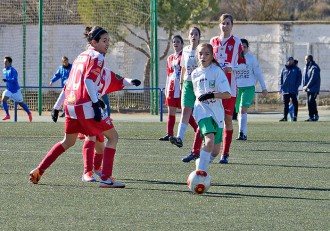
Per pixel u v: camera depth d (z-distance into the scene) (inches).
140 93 1913.1
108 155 601.3
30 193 564.4
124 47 1925.4
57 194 560.7
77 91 600.1
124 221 457.7
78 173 687.7
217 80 634.8
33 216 471.5
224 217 474.0
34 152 872.3
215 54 800.3
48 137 1085.1
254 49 2502.5
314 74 1592.0
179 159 813.2
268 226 446.9
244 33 2536.9
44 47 1991.9
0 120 1582.2
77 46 1984.5
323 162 796.0
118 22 1904.5
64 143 618.5
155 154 864.9
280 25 2511.1
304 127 1330.0
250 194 571.2
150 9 1790.1
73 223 450.0
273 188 603.5
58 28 1987.0
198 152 785.6
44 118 1669.5
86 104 597.3
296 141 1051.9
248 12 3312.0
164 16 2217.0
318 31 2500.0
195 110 639.1
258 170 725.3
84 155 640.4
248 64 1057.5
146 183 628.4
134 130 1234.6
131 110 1899.6
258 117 1800.0
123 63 1927.9
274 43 2413.9
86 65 596.1
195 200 539.8
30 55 2000.5
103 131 600.7
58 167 732.7
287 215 482.3
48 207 504.1
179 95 1024.2
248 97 1061.8
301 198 553.3
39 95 1802.4
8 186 600.7
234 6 3297.2
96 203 521.7
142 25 1905.8
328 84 2458.2
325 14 3403.1
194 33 845.8
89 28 655.8
